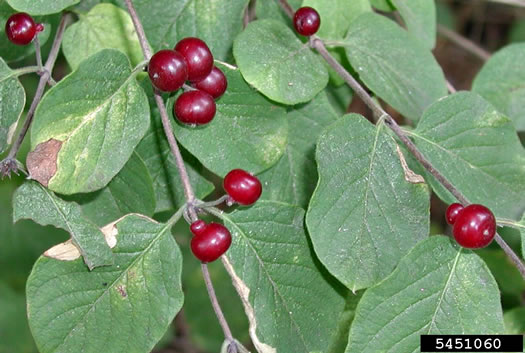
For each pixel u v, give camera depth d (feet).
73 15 1.09
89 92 0.90
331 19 1.07
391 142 0.94
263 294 0.93
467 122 0.99
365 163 0.93
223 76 0.94
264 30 0.99
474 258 0.91
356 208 0.92
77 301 0.90
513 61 1.13
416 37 1.13
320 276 0.95
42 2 0.95
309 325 0.94
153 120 1.01
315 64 0.99
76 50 1.04
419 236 0.93
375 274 0.91
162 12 1.05
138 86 0.92
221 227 0.89
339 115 1.11
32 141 0.89
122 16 1.04
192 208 0.91
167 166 1.02
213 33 1.05
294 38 1.00
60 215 0.91
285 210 0.94
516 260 0.90
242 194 0.90
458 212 0.92
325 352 0.95
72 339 0.90
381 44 1.06
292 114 1.03
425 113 0.98
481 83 1.13
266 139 0.98
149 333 0.91
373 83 1.03
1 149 0.92
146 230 0.91
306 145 1.03
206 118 0.92
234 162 0.97
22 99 0.93
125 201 1.00
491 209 0.98
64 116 0.90
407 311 0.90
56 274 0.90
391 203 0.93
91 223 0.91
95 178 0.91
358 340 0.89
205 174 1.41
